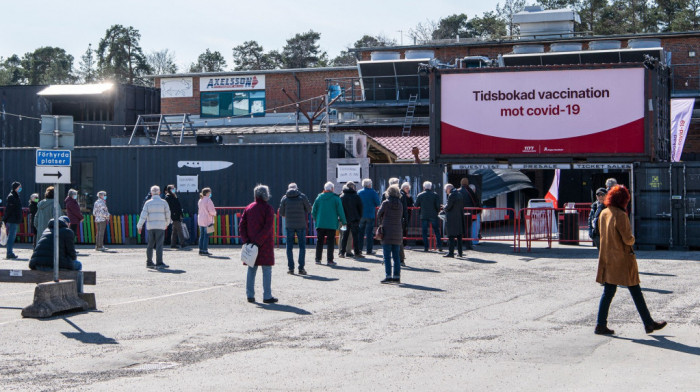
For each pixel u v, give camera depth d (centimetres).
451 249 1981
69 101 4081
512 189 3197
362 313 1150
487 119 2294
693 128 4066
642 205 2194
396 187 1502
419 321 1079
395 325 1048
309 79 5203
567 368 789
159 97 4366
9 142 4062
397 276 1495
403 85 4706
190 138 3422
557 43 4647
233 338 964
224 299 1293
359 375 766
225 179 2569
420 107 4628
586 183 4325
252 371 787
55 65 10281
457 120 2316
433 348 895
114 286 1462
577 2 8150
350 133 2627
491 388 709
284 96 5241
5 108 4075
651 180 2186
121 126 4031
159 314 1145
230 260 1977
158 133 3388
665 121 2439
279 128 4491
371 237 2055
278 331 1009
